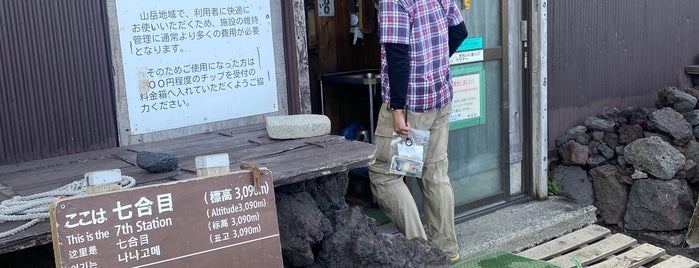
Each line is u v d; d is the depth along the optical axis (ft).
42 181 8.25
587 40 17.28
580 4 16.90
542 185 16.19
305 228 8.95
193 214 6.85
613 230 15.97
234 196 7.09
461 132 14.74
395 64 10.75
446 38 11.61
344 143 9.93
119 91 10.18
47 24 9.49
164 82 10.57
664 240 15.35
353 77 15.31
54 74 9.61
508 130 15.55
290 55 11.84
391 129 11.49
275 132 10.14
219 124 11.21
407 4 10.73
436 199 12.28
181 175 8.30
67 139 9.82
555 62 16.57
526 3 15.42
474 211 15.08
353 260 9.36
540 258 13.33
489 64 14.98
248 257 7.15
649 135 16.65
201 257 6.89
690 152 16.28
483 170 15.34
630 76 18.63
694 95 18.60
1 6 9.11
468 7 14.19
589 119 17.31
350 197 15.69
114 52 10.08
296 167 8.42
